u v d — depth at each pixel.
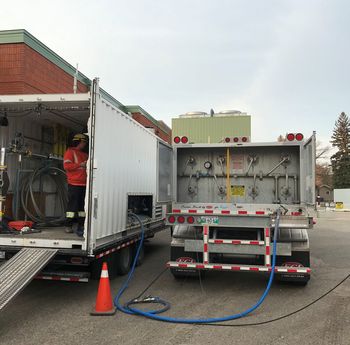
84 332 4.45
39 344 4.09
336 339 4.25
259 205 7.41
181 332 4.46
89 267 6.48
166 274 7.71
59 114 7.43
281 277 6.29
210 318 4.97
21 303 5.64
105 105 6.13
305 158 7.14
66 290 6.39
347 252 10.88
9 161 7.59
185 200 7.96
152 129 9.52
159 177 8.48
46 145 8.75
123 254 7.56
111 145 6.44
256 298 5.97
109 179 6.36
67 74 12.39
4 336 4.33
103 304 5.13
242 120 12.23
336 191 50.06
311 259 9.69
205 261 6.32
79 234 6.25
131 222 7.56
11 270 5.07
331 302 5.77
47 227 7.73
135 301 5.63
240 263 6.62
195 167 7.98
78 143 7.47
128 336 4.32
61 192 9.00
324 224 21.17
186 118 12.79
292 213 6.96
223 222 6.24
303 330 4.54
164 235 14.74
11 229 6.81
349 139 68.50
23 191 7.88
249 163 7.78
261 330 4.54
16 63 9.98
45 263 5.22
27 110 6.98
